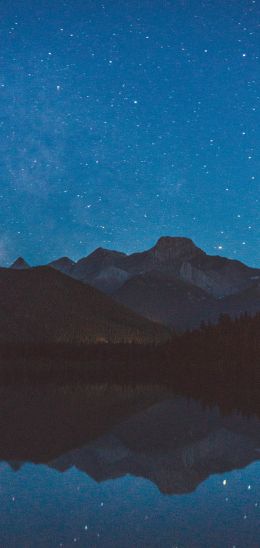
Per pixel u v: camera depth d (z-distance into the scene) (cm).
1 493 2083
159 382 8450
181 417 4200
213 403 5266
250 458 2692
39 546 1490
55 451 2856
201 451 2856
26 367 11675
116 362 12388
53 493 2080
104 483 2233
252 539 1548
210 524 1697
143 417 4206
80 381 8694
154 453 2811
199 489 2139
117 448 2933
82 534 1600
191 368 11019
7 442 3102
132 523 1711
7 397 5956
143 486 2184
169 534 1598
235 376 9525
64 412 4550
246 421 3959
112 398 5831
